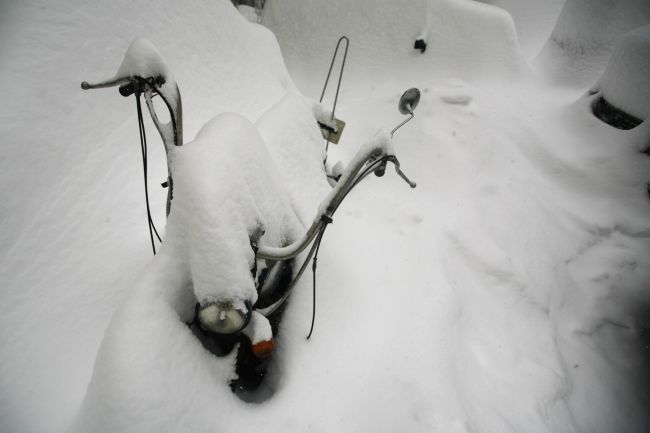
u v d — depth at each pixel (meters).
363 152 1.28
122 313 1.12
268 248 1.39
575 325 2.74
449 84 4.84
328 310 1.90
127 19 2.45
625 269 3.13
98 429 1.02
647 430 2.20
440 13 5.38
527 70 6.11
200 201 1.12
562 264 3.10
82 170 1.93
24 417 1.34
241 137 1.38
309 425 1.47
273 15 5.80
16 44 1.82
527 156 4.11
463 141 4.00
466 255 2.90
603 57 6.47
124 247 1.88
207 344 1.41
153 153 2.36
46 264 1.65
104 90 2.17
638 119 4.15
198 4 3.21
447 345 2.07
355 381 1.66
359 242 2.44
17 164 1.68
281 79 4.18
